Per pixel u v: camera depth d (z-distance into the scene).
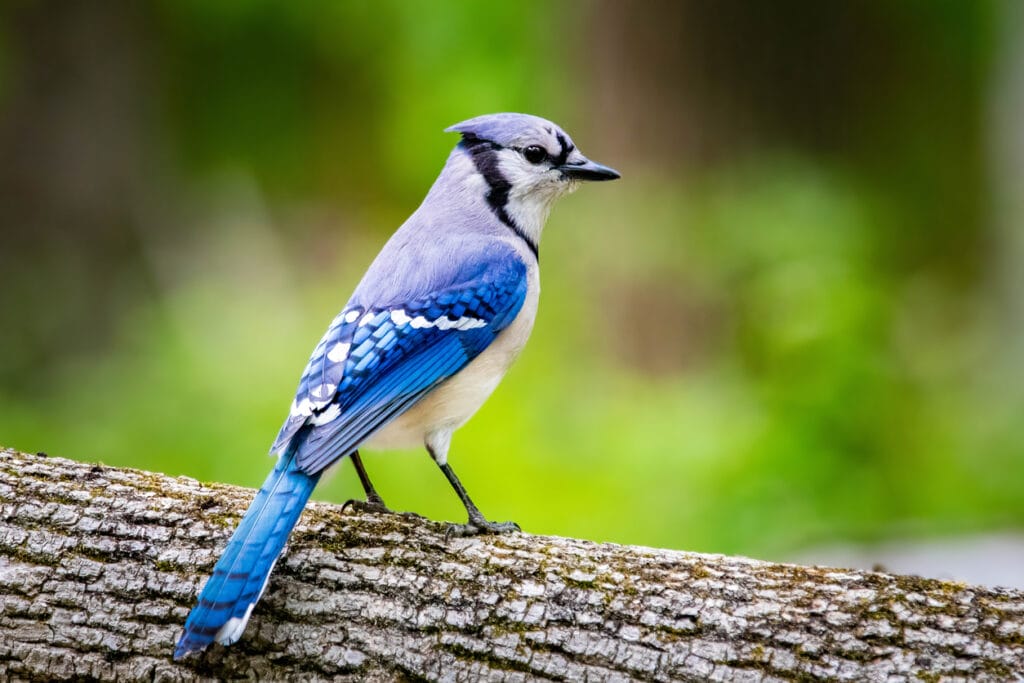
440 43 17.20
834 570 5.53
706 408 12.40
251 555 5.23
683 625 5.36
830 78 16.95
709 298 13.80
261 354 13.71
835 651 5.25
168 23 20.75
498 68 16.69
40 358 16.83
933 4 18.89
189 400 13.14
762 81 16.09
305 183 20.31
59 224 19.56
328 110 20.78
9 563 5.51
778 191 14.74
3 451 5.92
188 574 5.48
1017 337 16.20
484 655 5.40
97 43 20.36
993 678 5.16
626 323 13.84
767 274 13.38
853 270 13.35
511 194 7.37
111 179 19.89
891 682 5.18
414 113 17.20
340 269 16.55
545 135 7.38
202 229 18.44
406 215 17.52
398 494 11.42
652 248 13.87
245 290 15.62
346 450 6.05
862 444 11.90
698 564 5.57
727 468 11.56
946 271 19.28
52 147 19.80
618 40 15.59
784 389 12.05
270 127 20.70
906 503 11.91
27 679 5.48
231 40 20.70
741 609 5.37
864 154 17.77
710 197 14.88
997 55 19.53
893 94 18.27
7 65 19.86
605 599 5.43
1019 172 19.75
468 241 7.05
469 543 5.68
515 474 11.66
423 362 6.55
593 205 14.38
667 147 15.55
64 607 5.46
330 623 5.46
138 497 5.70
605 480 11.62
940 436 12.94
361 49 20.12
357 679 5.41
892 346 13.17
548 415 12.46
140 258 18.89
